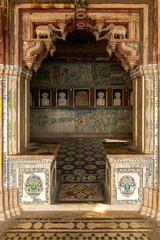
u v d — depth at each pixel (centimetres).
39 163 327
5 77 321
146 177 329
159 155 320
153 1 322
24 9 329
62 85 998
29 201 332
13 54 326
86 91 998
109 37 355
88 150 718
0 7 310
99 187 410
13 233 271
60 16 332
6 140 322
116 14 334
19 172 328
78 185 420
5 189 320
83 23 351
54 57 959
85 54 957
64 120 1001
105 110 1001
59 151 704
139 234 269
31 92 993
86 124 1002
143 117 339
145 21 327
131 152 338
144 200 327
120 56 386
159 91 321
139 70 339
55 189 399
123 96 997
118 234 268
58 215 316
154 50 322
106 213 321
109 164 350
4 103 321
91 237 262
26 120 386
